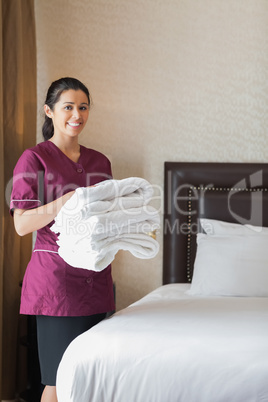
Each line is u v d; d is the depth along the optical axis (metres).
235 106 3.51
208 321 2.27
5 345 3.20
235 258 3.14
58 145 2.50
